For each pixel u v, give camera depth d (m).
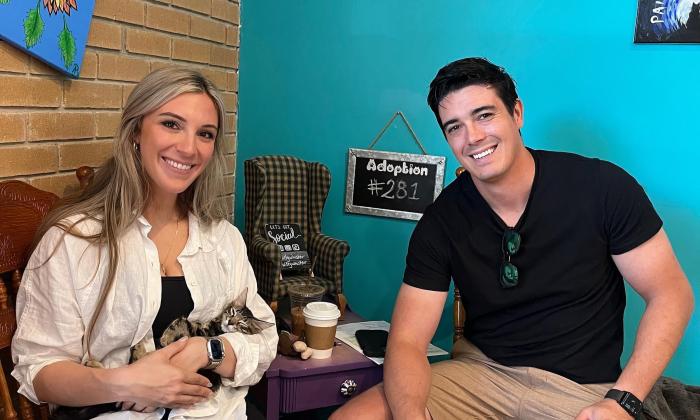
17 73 1.74
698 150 2.18
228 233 1.76
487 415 1.85
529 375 1.78
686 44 2.15
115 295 1.52
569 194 1.73
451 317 2.62
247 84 2.85
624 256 1.72
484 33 2.46
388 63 2.62
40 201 1.72
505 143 1.68
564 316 1.76
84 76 1.98
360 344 2.12
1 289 1.58
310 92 2.75
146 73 2.25
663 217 2.25
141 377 1.41
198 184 1.69
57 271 1.48
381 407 1.75
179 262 1.63
